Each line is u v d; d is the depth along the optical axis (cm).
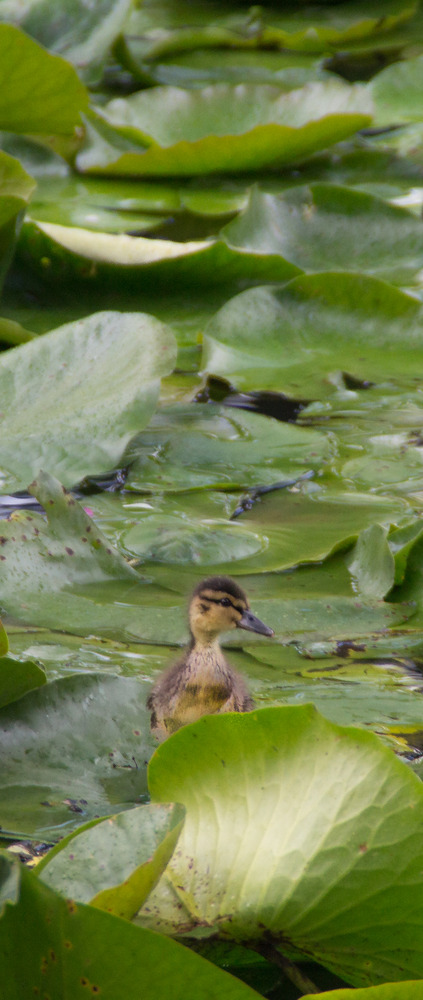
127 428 1023
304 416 1223
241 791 525
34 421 1041
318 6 2592
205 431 1172
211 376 1291
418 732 684
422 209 1748
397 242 1623
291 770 520
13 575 849
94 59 1848
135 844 483
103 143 1833
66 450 998
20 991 415
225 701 726
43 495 885
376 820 492
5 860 428
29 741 643
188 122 1855
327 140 1766
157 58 2319
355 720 697
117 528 966
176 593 865
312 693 739
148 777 546
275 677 764
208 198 1764
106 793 616
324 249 1594
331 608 852
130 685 698
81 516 891
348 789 505
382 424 1212
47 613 823
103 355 1128
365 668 775
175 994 414
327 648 802
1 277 1289
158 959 407
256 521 989
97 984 412
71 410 1053
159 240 1498
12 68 1216
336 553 929
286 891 491
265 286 1393
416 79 2281
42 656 755
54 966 411
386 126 2128
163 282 1480
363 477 1083
